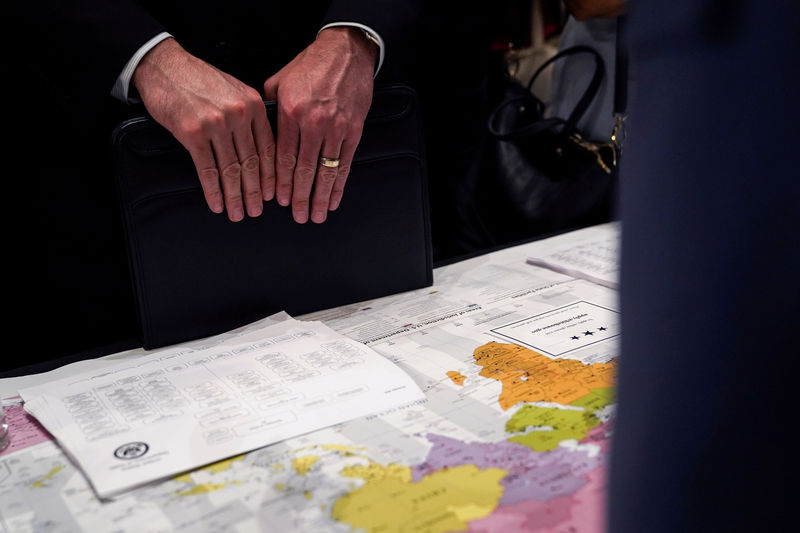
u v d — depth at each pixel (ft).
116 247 4.98
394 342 3.54
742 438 1.34
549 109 6.00
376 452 2.58
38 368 3.61
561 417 2.73
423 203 4.17
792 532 1.35
